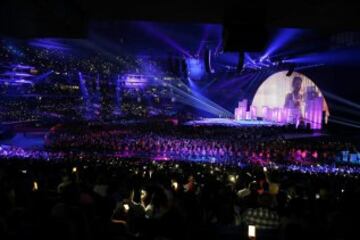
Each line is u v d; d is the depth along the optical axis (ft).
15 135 141.08
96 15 30.09
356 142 108.68
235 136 116.98
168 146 98.58
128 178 30.81
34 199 21.06
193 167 50.67
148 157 88.07
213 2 26.48
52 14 28.27
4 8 27.71
